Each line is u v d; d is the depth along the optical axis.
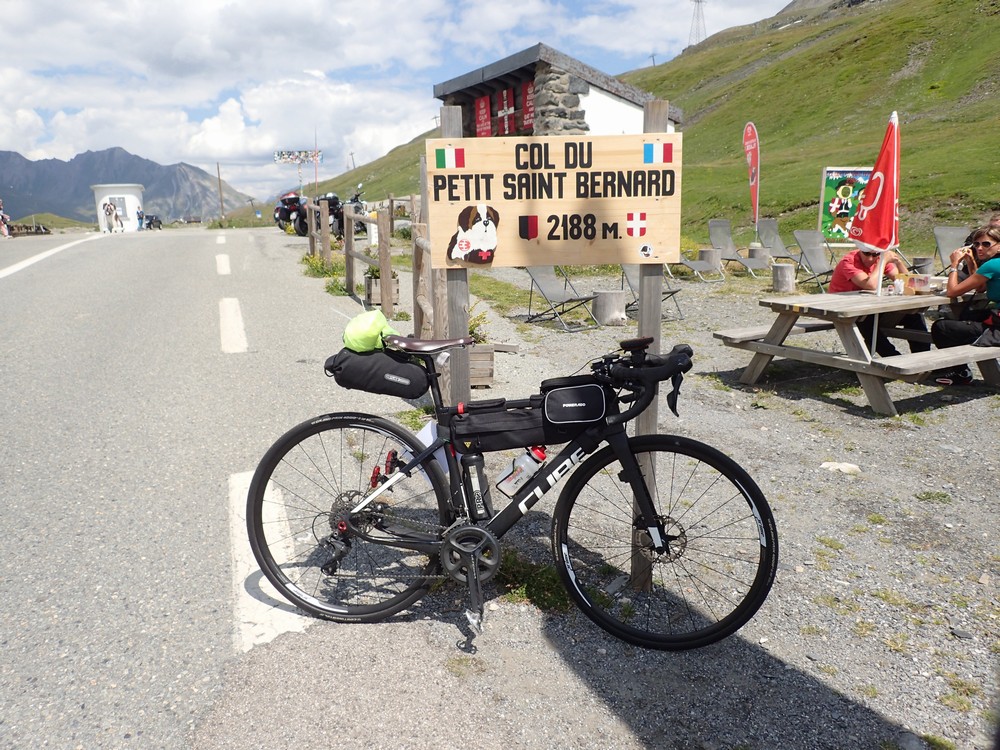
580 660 2.75
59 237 19.02
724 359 7.48
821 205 14.07
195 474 4.23
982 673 2.68
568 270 13.93
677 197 2.96
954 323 6.29
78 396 5.49
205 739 2.31
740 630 2.94
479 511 2.96
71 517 3.72
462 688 2.58
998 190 18.52
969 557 3.50
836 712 2.48
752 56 99.31
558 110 14.63
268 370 6.22
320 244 13.91
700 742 2.35
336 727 2.38
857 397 6.09
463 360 3.17
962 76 47.97
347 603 3.05
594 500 4.08
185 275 10.86
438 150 2.87
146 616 2.94
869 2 107.19
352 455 4.38
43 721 2.37
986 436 5.12
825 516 3.93
